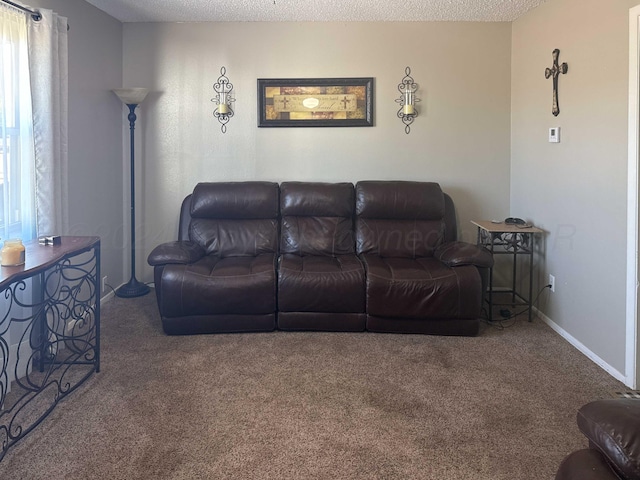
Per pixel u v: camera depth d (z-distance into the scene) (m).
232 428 2.14
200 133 4.22
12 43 2.62
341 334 3.31
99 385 2.54
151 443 2.02
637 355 2.53
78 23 3.43
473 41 4.11
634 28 2.49
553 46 3.42
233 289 3.21
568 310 3.24
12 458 1.91
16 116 2.68
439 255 3.58
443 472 1.85
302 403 2.37
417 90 4.14
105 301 3.98
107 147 3.94
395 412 2.29
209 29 4.12
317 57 4.12
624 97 2.61
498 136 4.19
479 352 3.02
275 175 4.25
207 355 2.94
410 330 3.29
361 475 1.83
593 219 2.93
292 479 1.81
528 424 2.19
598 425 1.23
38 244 2.51
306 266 3.36
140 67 4.16
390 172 4.22
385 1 3.57
